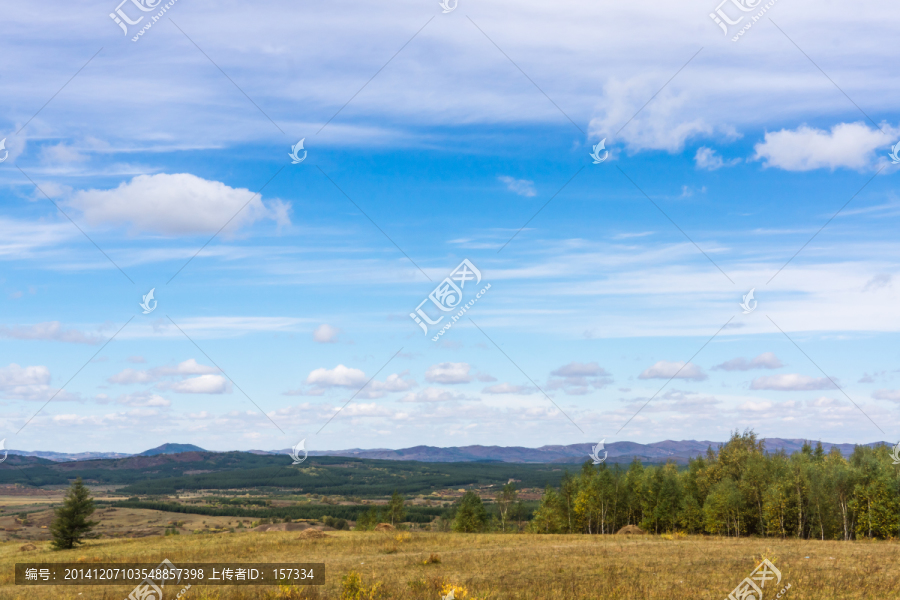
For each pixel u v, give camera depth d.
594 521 81.12
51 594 26.50
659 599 19.86
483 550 37.78
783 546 37.84
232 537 53.53
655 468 80.69
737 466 76.25
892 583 21.09
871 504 58.69
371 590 22.20
